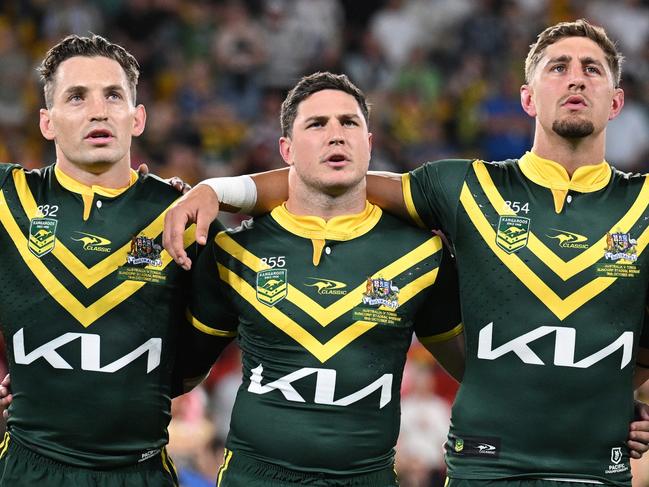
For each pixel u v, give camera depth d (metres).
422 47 44.59
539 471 13.67
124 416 14.38
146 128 39.66
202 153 39.88
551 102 14.19
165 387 14.82
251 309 14.34
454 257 14.77
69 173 14.73
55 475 14.30
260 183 14.77
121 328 14.41
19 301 14.41
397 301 14.23
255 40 43.12
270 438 13.99
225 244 14.71
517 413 13.76
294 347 14.12
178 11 43.41
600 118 14.17
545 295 13.84
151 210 14.77
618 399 13.80
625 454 13.95
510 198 14.28
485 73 43.94
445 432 25.83
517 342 13.82
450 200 14.42
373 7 45.59
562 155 14.34
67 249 14.43
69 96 14.51
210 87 41.94
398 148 41.72
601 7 46.62
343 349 14.05
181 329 15.13
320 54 43.78
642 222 14.00
